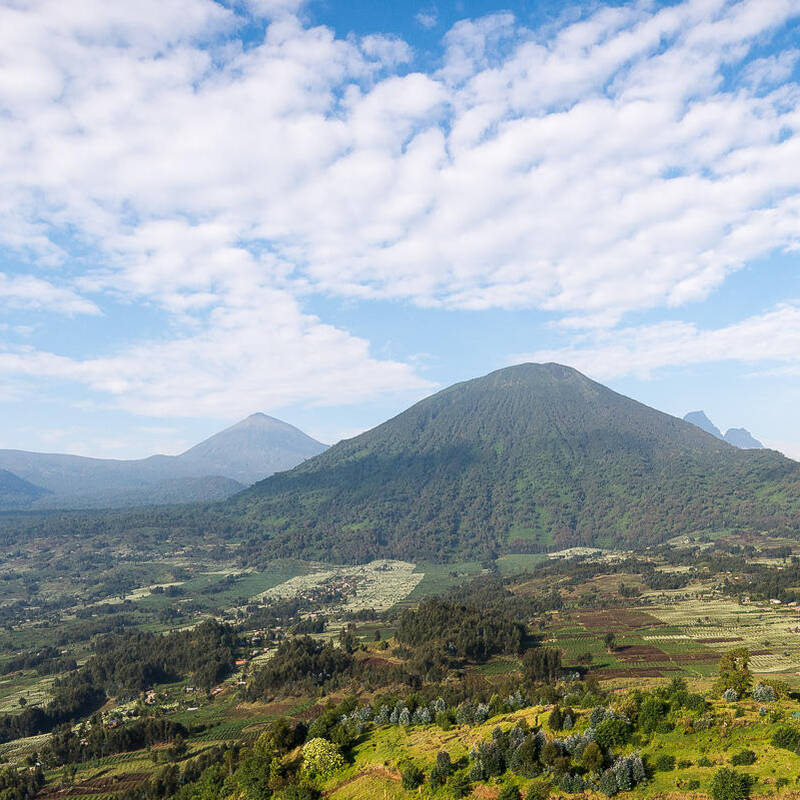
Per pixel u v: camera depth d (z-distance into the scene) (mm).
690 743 71875
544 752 73812
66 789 134625
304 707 166125
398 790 79438
